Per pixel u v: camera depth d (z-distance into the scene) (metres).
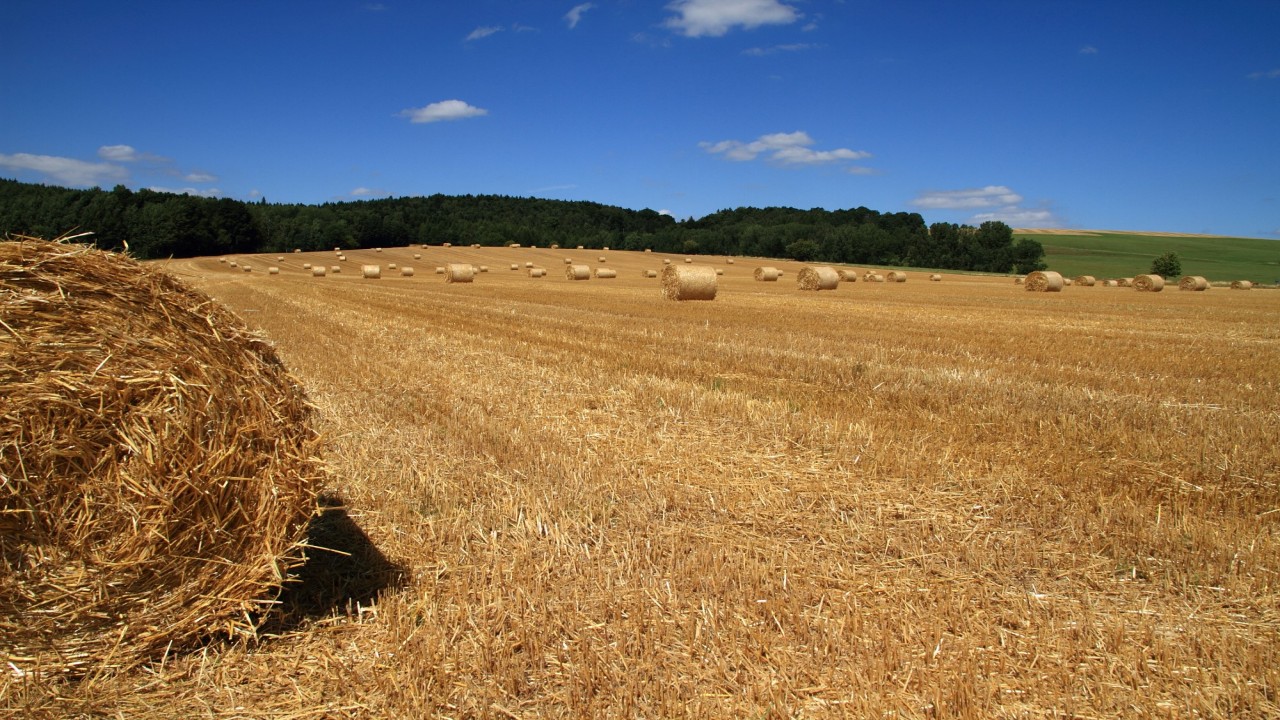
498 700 3.48
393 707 3.46
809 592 4.43
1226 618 4.19
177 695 3.66
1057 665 3.73
